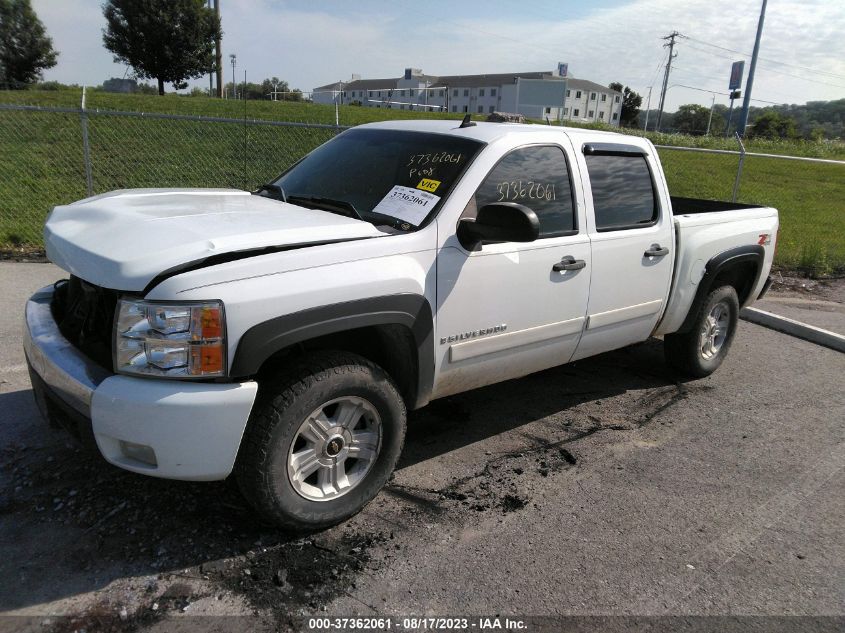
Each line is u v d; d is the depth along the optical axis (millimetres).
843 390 5285
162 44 38344
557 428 4375
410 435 4156
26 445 3602
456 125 3922
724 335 5387
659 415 4668
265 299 2611
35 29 42781
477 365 3594
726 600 2805
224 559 2834
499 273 3502
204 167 13781
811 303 8078
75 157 13617
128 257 2600
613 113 92125
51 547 2834
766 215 5527
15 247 8250
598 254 4039
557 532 3211
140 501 3182
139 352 2523
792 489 3734
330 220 3172
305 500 2943
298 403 2771
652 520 3361
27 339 3053
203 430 2545
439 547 3039
